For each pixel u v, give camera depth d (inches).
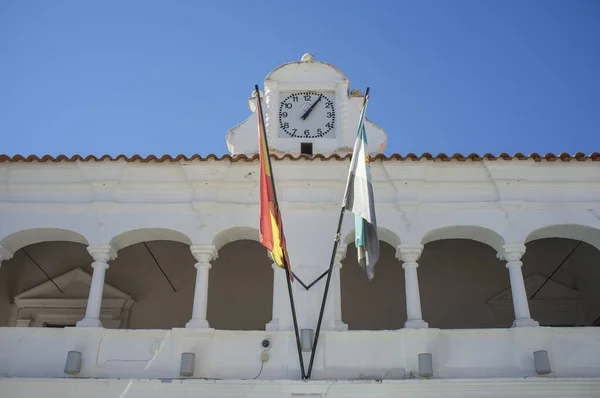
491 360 487.2
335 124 672.4
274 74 689.0
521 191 547.5
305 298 511.2
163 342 496.1
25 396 471.2
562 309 652.7
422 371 472.7
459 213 542.3
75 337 497.0
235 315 634.8
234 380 469.4
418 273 653.3
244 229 543.5
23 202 546.9
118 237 539.5
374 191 550.0
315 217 543.5
